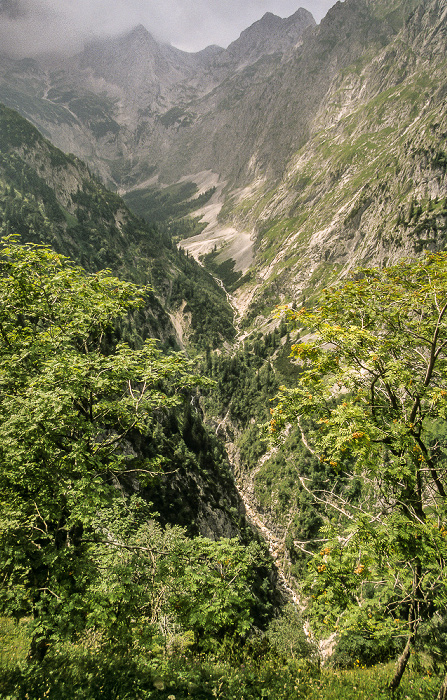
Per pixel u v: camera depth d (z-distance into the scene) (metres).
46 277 13.41
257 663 10.66
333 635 30.50
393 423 9.72
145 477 12.99
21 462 9.89
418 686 9.27
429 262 12.04
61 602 8.76
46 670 7.99
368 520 8.51
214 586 9.75
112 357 11.98
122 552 10.20
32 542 9.59
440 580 8.15
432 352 10.23
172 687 8.22
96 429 11.41
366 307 12.15
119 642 9.69
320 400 10.78
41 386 9.99
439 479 10.51
